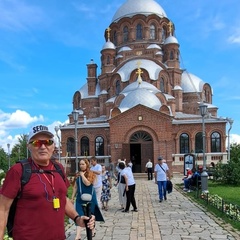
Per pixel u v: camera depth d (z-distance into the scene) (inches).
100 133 1865.2
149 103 1870.1
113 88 2258.9
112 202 732.0
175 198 782.5
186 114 2214.6
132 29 2418.8
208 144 1822.1
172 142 1755.7
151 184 1216.2
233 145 1898.4
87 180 383.2
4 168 2097.7
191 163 1443.2
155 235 405.4
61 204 160.9
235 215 497.4
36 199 153.9
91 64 2493.8
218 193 849.5
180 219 509.4
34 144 160.7
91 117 2427.4
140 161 1785.2
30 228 151.8
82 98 2479.1
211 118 1936.5
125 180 587.5
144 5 2481.5
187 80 2431.1
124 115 1657.2
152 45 2370.8
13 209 156.6
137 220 506.6
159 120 1637.6
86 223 180.1
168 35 2485.2
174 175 1675.7
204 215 545.0
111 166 1630.2
